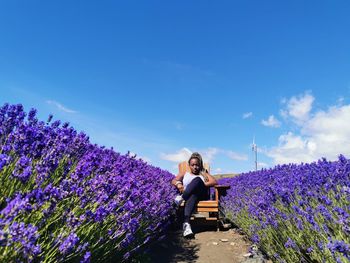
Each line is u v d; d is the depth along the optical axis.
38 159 1.68
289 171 3.65
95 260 1.55
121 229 1.74
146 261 2.25
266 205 2.41
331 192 2.14
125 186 1.93
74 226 1.32
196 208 3.39
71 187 1.47
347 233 1.53
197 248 2.75
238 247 2.76
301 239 1.88
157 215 2.66
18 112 1.81
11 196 1.30
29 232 0.95
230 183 5.97
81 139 2.19
